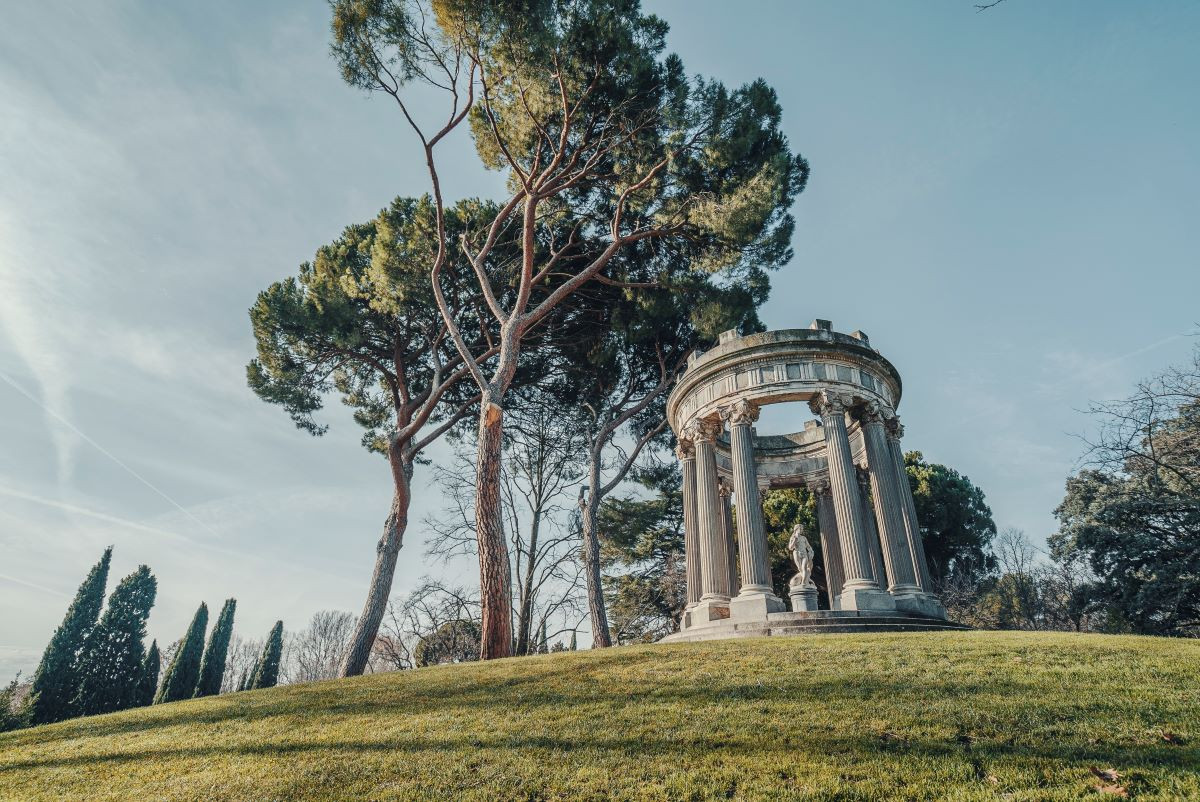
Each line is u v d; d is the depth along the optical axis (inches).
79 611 2438.5
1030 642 557.9
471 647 1501.0
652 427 1557.6
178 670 2628.0
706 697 444.5
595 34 1049.5
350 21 973.2
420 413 1274.6
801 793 283.1
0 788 387.5
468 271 1325.0
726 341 1075.3
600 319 1411.2
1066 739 323.9
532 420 1578.5
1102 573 1439.5
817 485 1252.5
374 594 1136.8
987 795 268.8
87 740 503.5
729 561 1208.2
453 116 1072.8
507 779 329.7
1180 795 256.8
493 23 941.2
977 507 1871.3
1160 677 420.5
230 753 421.4
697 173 1182.9
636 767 330.3
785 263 1315.2
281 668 3673.7
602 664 597.6
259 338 1347.2
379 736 426.9
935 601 927.0
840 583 1186.6
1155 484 1337.4
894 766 303.4
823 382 996.6
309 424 1477.6
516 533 1541.6
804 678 471.2
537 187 1104.2
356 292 1307.8
